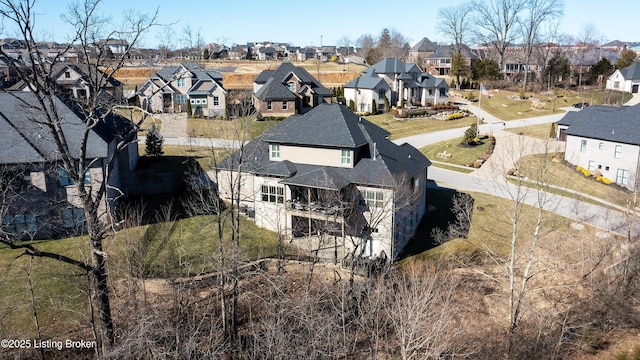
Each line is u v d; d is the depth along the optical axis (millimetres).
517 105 90438
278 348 23109
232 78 104625
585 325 29875
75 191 36312
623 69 97812
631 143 50781
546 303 33938
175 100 75375
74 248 34250
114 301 29844
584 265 37031
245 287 32562
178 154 54500
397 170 38000
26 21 18734
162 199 43344
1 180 32062
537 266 37312
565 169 55562
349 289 28891
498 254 38750
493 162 58656
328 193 36406
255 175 40281
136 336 24078
